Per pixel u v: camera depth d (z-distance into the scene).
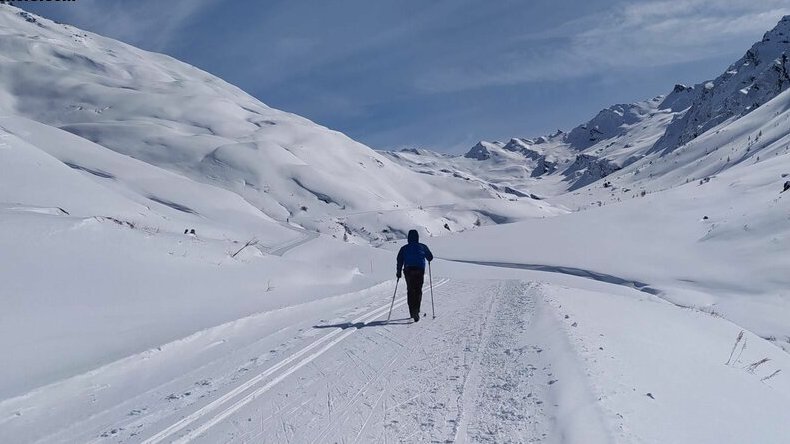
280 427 4.84
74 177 24.44
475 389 5.82
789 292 31.19
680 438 4.51
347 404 5.44
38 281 8.78
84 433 4.61
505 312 11.03
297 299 13.26
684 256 44.94
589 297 14.38
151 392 5.77
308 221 134.38
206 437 4.59
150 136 176.62
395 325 9.97
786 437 5.41
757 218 47.03
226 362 7.09
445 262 42.25
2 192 18.84
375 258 38.22
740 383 7.47
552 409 4.95
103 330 7.89
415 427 4.78
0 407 4.80
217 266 14.43
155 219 27.64
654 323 11.31
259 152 167.88
